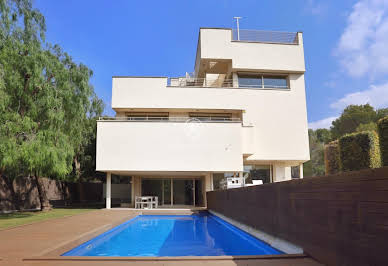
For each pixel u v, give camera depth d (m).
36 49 11.88
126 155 15.89
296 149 18.64
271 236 6.47
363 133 6.01
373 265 2.99
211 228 10.51
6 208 14.30
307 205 4.68
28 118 10.80
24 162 10.88
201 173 17.66
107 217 11.29
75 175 20.53
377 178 2.96
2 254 4.75
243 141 17.50
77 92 13.92
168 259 4.46
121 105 18.09
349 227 3.46
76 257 4.55
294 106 19.02
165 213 14.78
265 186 6.93
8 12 11.26
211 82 22.61
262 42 19.41
